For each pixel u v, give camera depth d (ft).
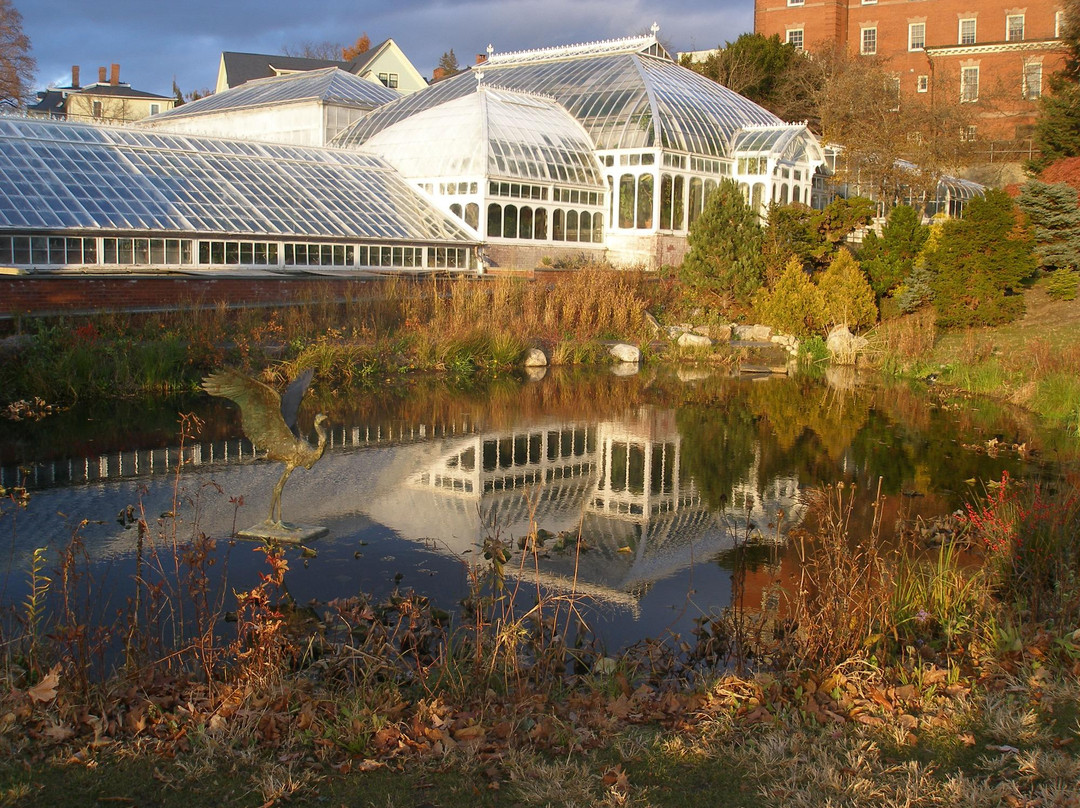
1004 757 18.89
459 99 138.00
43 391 61.93
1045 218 98.02
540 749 19.69
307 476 46.78
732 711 21.48
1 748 18.49
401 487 45.42
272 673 21.83
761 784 18.13
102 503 40.55
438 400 70.23
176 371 68.85
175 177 106.93
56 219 90.63
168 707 21.04
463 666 24.25
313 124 164.25
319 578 32.22
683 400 72.59
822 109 167.84
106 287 79.25
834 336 95.50
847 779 18.17
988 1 207.51
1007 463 51.42
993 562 31.01
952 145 149.07
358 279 94.02
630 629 28.71
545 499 44.06
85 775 17.92
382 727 19.88
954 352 86.89
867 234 108.27
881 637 24.72
